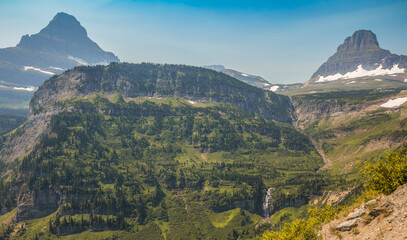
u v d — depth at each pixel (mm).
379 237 33219
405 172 41938
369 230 36000
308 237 48438
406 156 44656
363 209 40281
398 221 32906
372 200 40250
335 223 43844
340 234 39750
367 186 48406
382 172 45625
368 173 48938
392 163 45875
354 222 39188
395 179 42531
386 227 33656
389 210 36125
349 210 45531
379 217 36812
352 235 37781
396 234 31375
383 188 43719
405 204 34500
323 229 45844
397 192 38906
